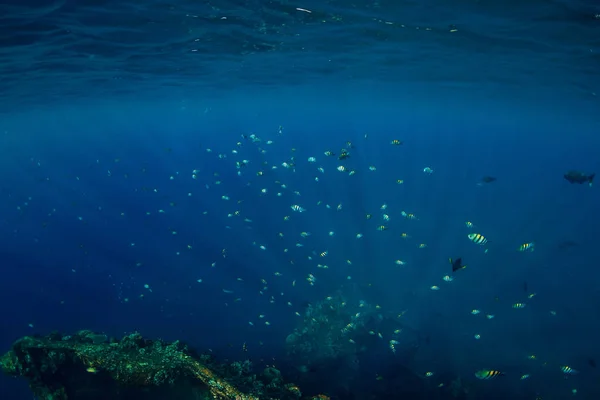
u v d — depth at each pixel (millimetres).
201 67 21172
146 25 11789
